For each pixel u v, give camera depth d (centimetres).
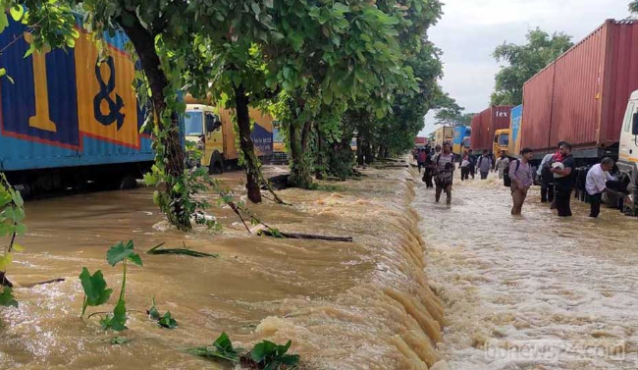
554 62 2095
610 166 1367
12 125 968
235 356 284
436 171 1683
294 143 1468
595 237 1092
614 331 546
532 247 988
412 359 351
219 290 424
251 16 548
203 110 2109
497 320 579
